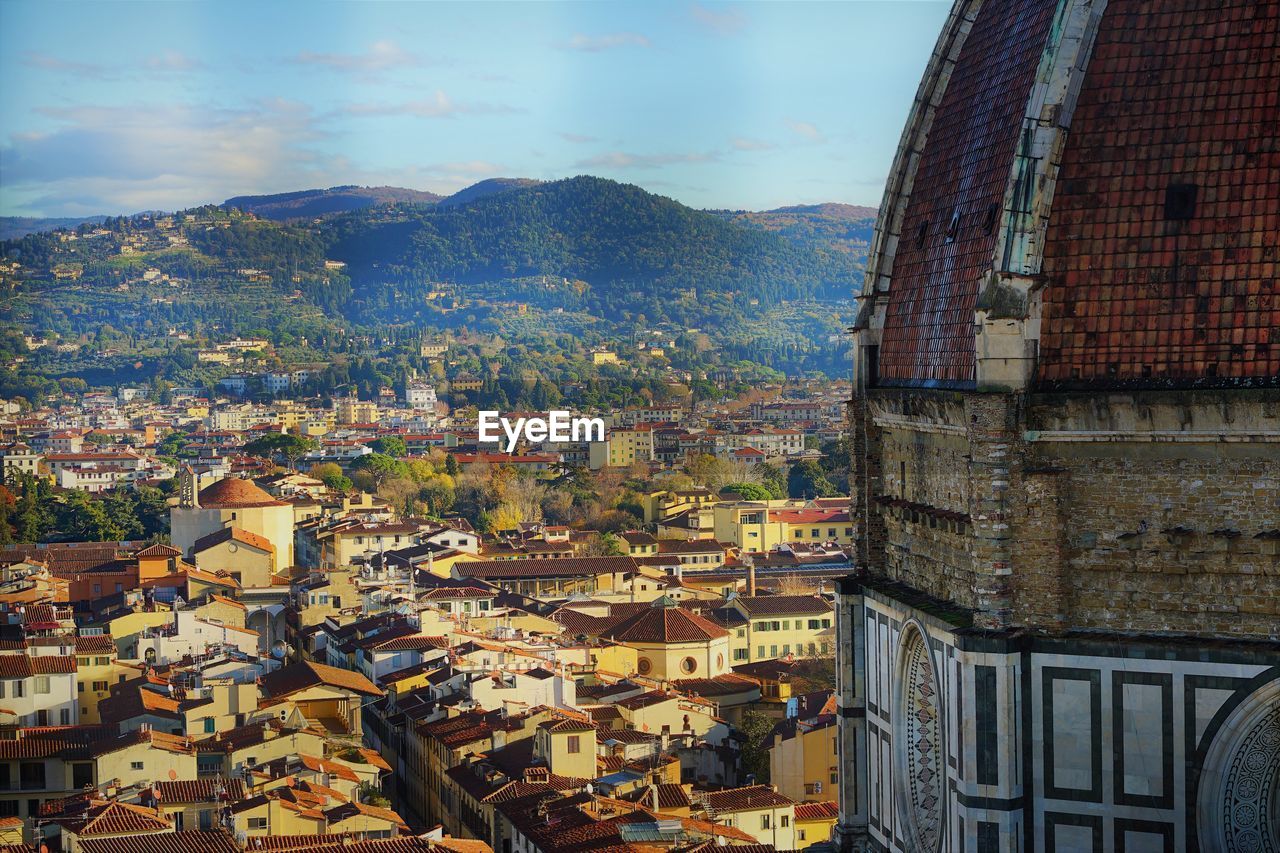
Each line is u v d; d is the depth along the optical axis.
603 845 198.12
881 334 96.56
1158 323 77.00
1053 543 79.56
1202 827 77.56
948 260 88.31
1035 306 78.88
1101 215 77.88
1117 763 78.62
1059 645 79.25
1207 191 76.31
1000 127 85.50
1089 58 78.50
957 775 81.81
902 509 93.19
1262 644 76.50
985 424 79.81
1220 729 77.00
